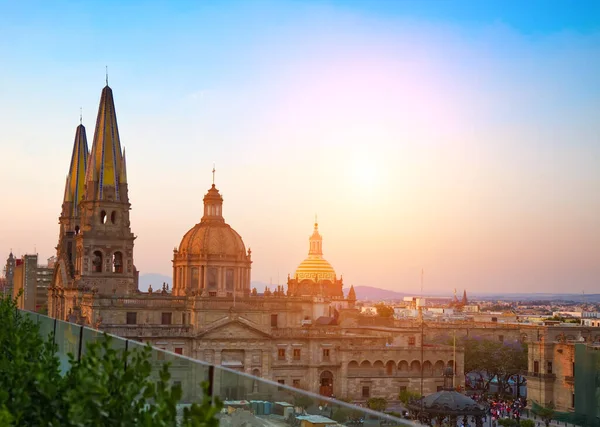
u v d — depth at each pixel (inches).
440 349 6624.0
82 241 6791.3
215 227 7490.2
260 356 6338.6
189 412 748.6
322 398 872.9
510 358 6958.7
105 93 6973.4
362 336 6658.5
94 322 6171.3
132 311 6289.4
